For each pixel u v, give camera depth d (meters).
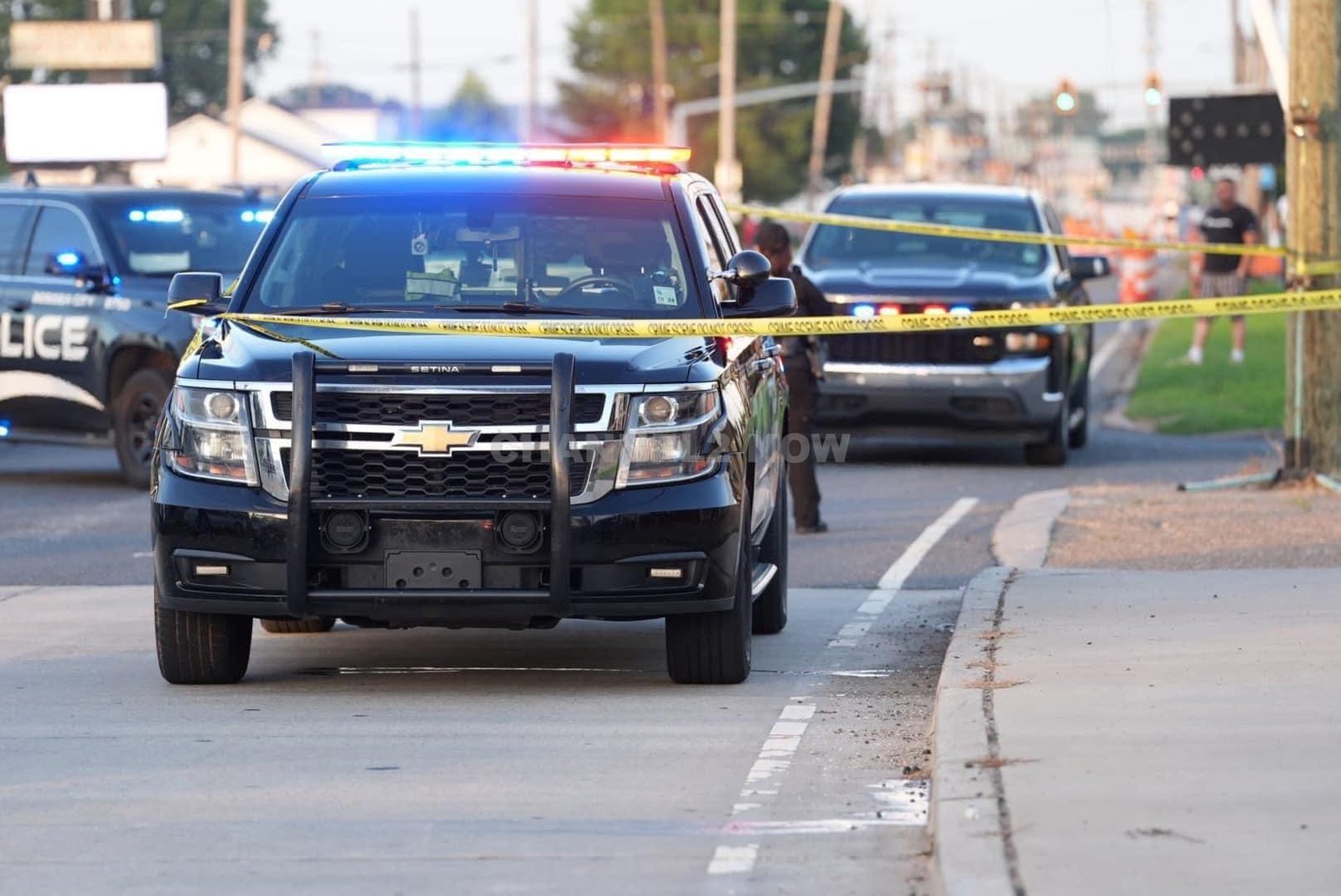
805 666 34.16
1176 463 68.31
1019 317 38.19
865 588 43.12
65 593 42.34
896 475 65.25
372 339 30.89
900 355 65.25
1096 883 20.03
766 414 35.59
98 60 150.62
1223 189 104.31
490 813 24.50
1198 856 20.84
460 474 29.88
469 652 35.50
